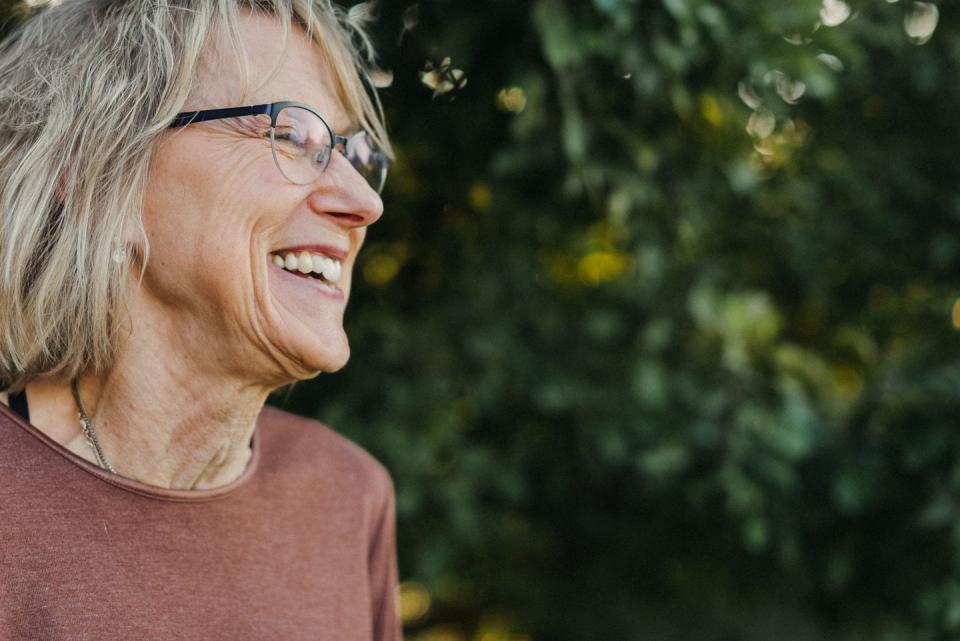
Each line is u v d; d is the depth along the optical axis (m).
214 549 1.02
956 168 1.85
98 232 0.94
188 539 1.00
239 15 0.98
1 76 1.01
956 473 1.62
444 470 1.74
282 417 1.26
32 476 0.94
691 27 1.33
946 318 1.89
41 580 0.91
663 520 1.97
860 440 1.76
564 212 1.73
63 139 0.95
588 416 1.79
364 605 1.17
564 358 1.82
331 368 1.00
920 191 1.85
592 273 1.92
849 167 1.87
